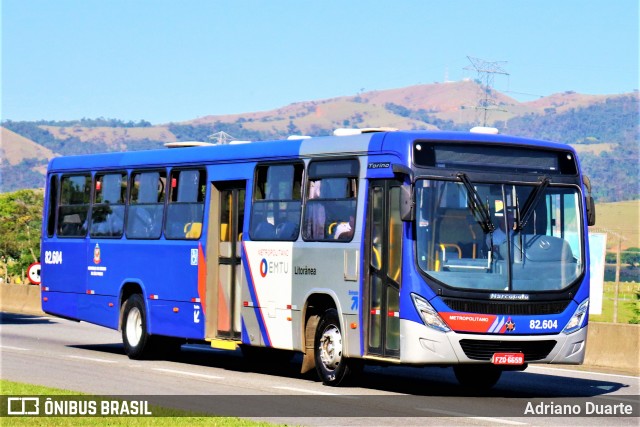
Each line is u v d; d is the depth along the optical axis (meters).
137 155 24.59
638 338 23.38
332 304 19.41
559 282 18.03
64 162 27.05
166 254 23.30
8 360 23.25
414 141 17.73
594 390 19.52
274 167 20.70
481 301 17.47
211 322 22.11
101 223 25.52
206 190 22.34
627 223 181.00
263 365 23.56
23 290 42.88
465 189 17.77
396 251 17.91
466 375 19.61
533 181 18.20
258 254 20.80
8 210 86.69
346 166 18.98
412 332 17.38
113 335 31.97
